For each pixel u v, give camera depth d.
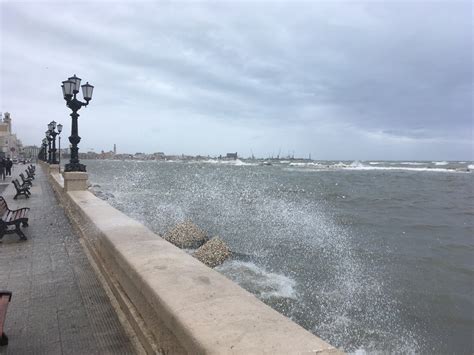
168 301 2.32
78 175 11.58
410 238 14.84
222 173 75.38
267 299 7.43
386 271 9.88
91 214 6.07
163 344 2.39
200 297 2.38
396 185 51.44
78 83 12.25
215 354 1.71
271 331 1.92
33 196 15.76
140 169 88.38
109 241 4.17
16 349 3.32
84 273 5.35
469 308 7.46
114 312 3.90
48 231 8.44
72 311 4.06
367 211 24.08
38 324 3.79
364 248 12.62
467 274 9.76
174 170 86.94
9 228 8.48
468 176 80.75
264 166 155.38
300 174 83.31
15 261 6.05
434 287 8.67
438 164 189.62
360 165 172.75
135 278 3.04
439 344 6.05
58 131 27.91
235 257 9.83
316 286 8.32
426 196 35.69
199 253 9.35
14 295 4.58
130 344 3.24
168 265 3.07
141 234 4.35
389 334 6.29
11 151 84.50
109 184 36.53
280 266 9.62
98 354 3.19
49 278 5.18
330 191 39.28
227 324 2.00
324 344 1.81
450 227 17.84
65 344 3.38
